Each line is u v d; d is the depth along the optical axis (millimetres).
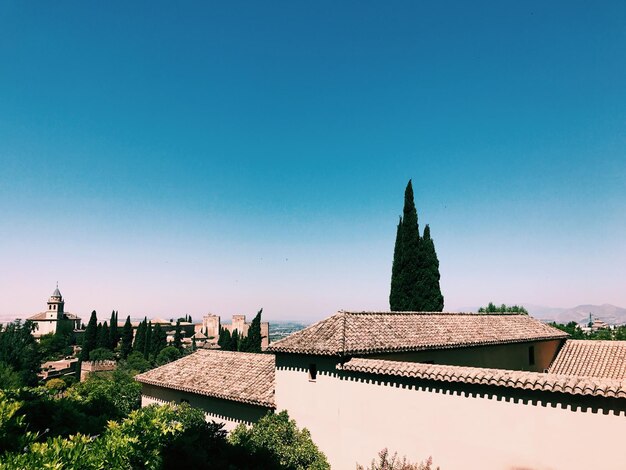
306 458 13766
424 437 12891
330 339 15883
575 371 23875
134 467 8211
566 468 10484
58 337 120875
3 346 78500
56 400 12156
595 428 10180
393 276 33406
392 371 13523
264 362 21500
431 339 18219
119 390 25297
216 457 11969
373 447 13898
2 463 6523
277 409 16641
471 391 12172
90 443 8320
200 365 23359
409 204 33281
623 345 24828
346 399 14758
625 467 9695
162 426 9500
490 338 20938
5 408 8797
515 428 11344
